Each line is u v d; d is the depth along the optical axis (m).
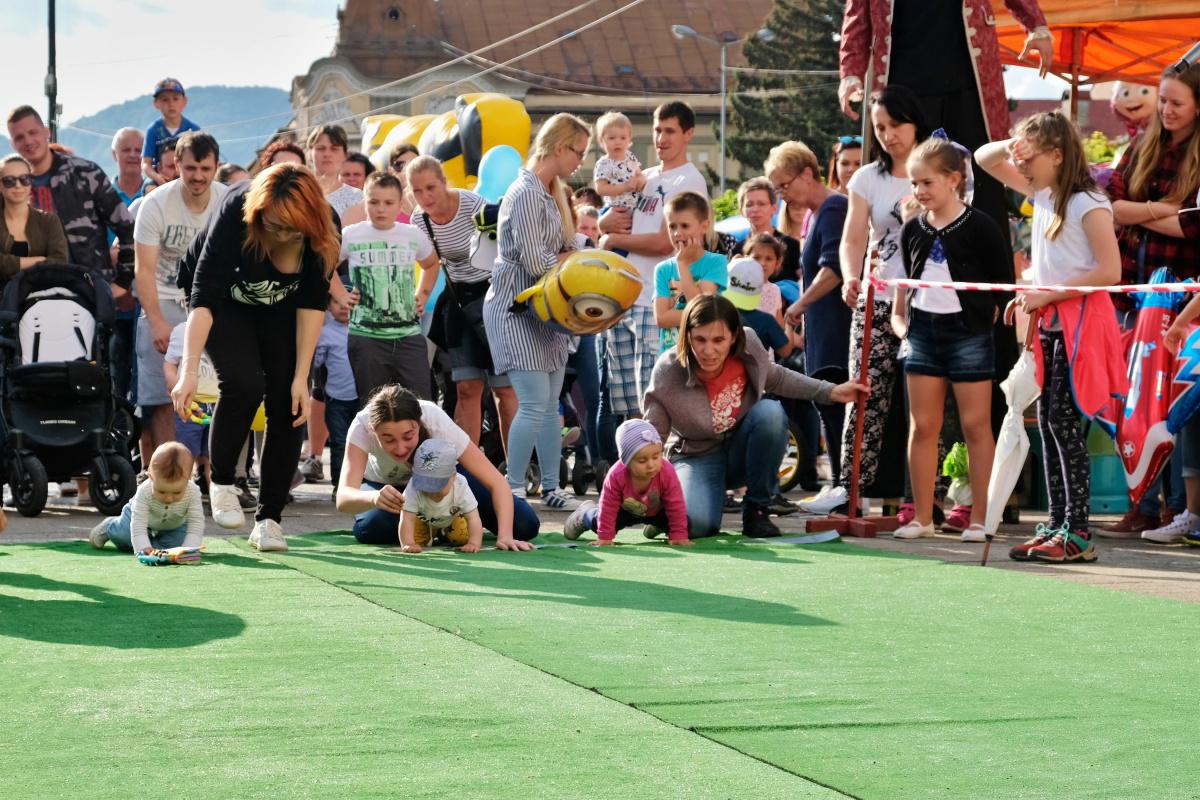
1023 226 15.92
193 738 3.76
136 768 3.50
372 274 9.70
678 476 8.15
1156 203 8.20
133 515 7.17
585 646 4.91
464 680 4.40
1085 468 7.30
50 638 5.05
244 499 10.18
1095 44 14.60
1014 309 7.43
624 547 7.70
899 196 8.48
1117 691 4.33
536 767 3.51
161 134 13.52
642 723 3.91
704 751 3.66
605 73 84.50
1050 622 5.45
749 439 8.06
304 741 3.73
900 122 8.38
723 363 8.00
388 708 4.05
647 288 10.41
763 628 5.27
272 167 7.19
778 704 4.13
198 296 7.35
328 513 9.79
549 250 9.05
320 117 85.81
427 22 86.44
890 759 3.61
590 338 10.59
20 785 3.37
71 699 4.17
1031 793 3.36
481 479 7.66
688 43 85.62
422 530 7.62
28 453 9.45
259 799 3.27
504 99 13.62
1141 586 6.42
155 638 5.04
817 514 9.69
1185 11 11.42
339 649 4.85
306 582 6.35
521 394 9.16
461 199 9.86
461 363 9.90
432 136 13.86
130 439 9.91
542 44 85.88
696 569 6.80
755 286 10.27
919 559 7.23
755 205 11.35
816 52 75.44
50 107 37.78
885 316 8.57
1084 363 7.13
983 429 8.05
